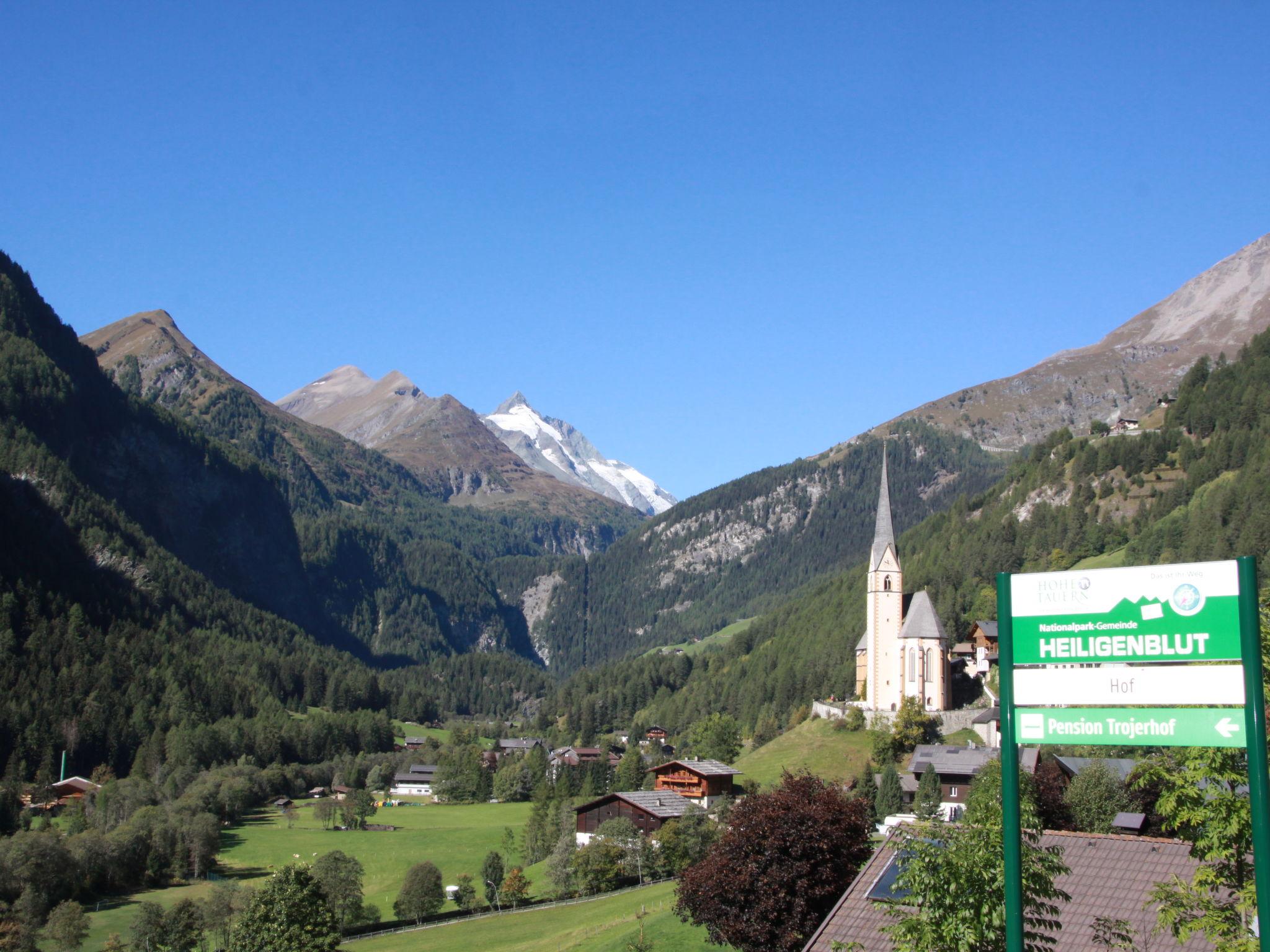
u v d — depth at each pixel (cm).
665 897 10031
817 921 5994
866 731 17262
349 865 11700
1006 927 2933
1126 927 3875
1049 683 2878
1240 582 2662
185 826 15538
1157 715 2730
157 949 10850
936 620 18125
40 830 16462
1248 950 3077
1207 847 3422
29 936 11462
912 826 3938
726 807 12569
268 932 7975
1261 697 2606
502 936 9956
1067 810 8831
